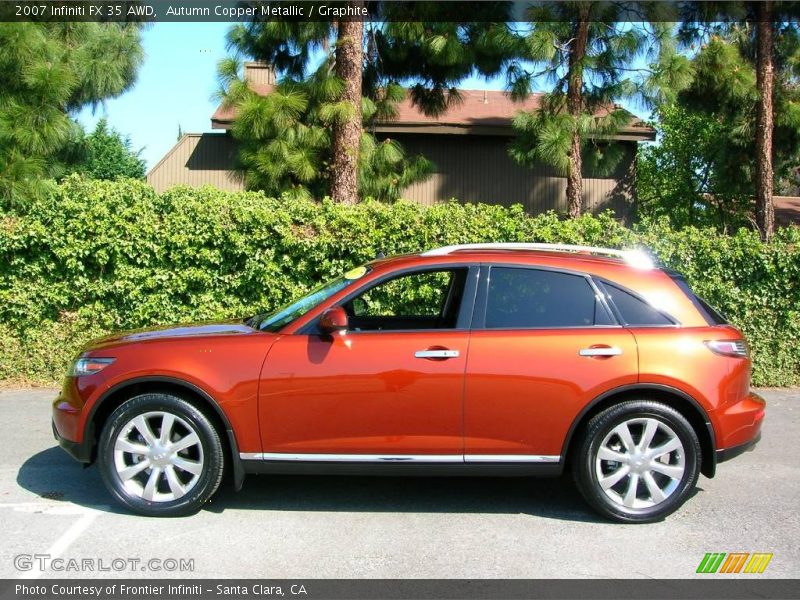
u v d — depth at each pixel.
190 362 4.96
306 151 11.40
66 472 5.99
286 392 4.92
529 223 8.68
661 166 20.78
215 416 5.04
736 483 5.95
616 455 4.98
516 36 11.64
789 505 5.45
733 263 8.75
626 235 8.74
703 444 5.07
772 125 15.42
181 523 4.98
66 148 11.94
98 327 8.73
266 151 11.34
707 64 14.08
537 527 4.99
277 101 11.08
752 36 15.28
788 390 8.88
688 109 15.66
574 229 8.69
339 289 5.28
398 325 5.94
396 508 5.34
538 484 5.90
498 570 4.33
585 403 4.90
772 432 7.37
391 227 8.59
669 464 5.03
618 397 5.00
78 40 10.91
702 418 4.98
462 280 5.25
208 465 4.99
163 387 5.11
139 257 8.57
